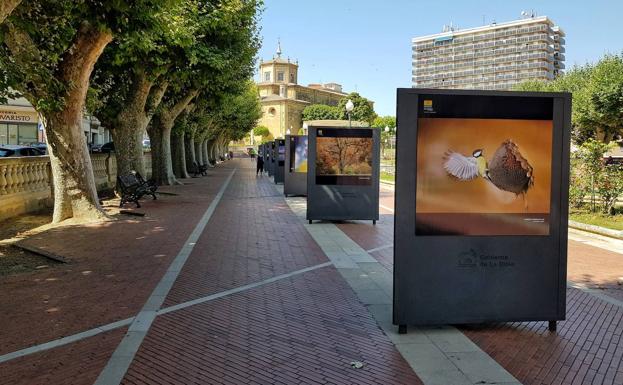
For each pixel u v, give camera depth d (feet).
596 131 102.58
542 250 17.38
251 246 32.63
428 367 14.94
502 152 17.02
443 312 17.30
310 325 18.34
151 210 49.75
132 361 15.08
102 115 59.52
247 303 20.80
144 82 59.47
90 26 37.47
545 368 14.96
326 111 366.02
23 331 17.47
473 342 16.85
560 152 17.20
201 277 24.68
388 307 20.48
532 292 17.47
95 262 27.55
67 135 40.42
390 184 90.63
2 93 37.06
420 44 337.52
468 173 16.96
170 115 79.82
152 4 33.99
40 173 50.26
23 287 22.74
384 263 28.48
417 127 16.71
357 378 14.21
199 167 116.06
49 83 36.47
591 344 16.85
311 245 33.50
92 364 14.85
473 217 17.15
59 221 41.11
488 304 17.38
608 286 24.52
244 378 14.14
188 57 55.83
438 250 17.12
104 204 54.19
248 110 187.52
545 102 17.03
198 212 48.91
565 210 17.34
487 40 309.63
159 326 18.01
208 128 149.38
